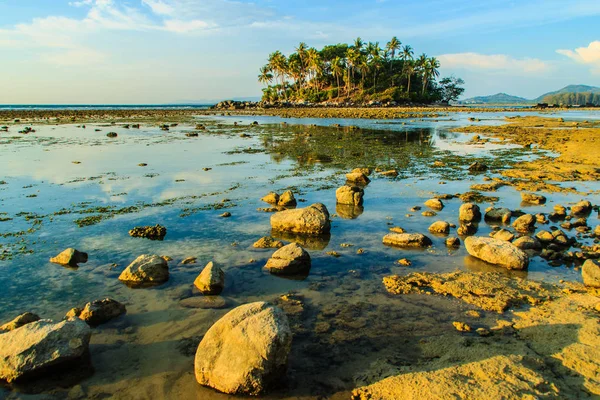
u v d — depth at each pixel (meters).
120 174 20.81
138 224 12.83
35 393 5.63
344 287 8.68
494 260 9.68
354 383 5.70
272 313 6.02
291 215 12.24
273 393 5.56
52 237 11.66
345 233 12.10
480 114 81.81
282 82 136.62
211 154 27.89
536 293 8.20
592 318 7.01
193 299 8.20
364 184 18.48
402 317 7.42
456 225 12.69
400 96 118.75
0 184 18.45
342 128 49.09
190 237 11.72
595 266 8.43
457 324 7.06
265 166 23.23
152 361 6.30
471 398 5.08
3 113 89.69
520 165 22.69
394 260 10.09
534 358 5.94
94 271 9.46
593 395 5.15
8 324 6.82
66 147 31.42
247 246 11.04
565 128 44.00
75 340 6.17
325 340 6.76
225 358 5.65
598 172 20.14
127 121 64.69
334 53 133.88
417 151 29.03
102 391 5.66
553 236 11.20
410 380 5.56
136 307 7.89
